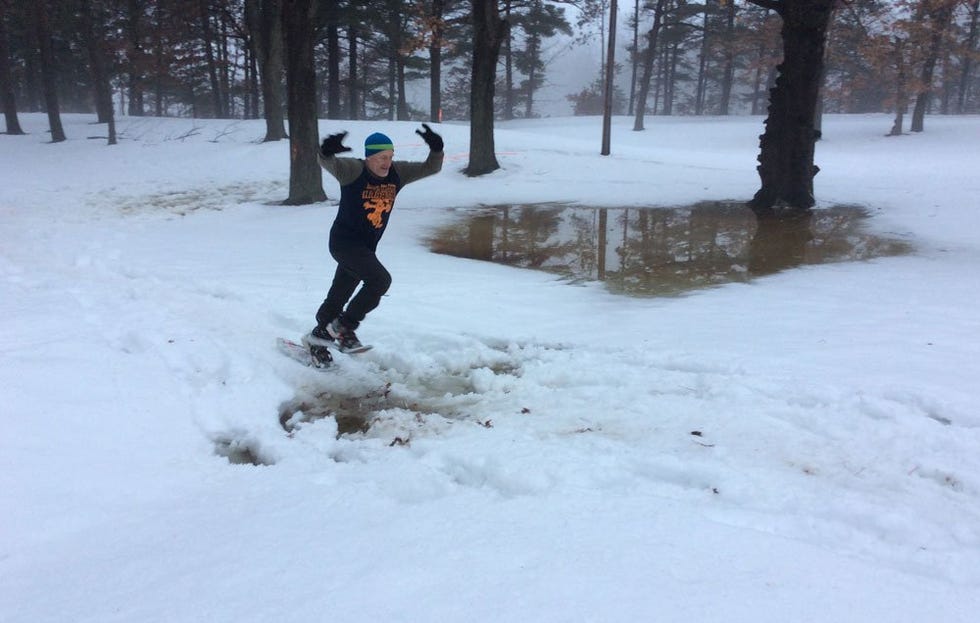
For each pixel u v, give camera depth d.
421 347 5.51
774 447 3.59
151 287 6.98
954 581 2.42
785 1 12.25
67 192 16.19
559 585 2.24
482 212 13.20
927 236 10.02
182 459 3.56
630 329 5.88
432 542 2.56
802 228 11.00
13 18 38.62
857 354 4.98
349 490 3.11
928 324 5.74
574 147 23.80
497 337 5.68
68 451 3.42
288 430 4.20
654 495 3.10
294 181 14.11
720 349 5.21
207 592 2.28
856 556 2.56
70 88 54.22
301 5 13.34
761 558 2.43
